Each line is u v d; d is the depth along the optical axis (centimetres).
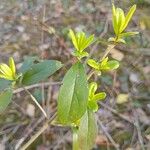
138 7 41
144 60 35
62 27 40
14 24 41
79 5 43
